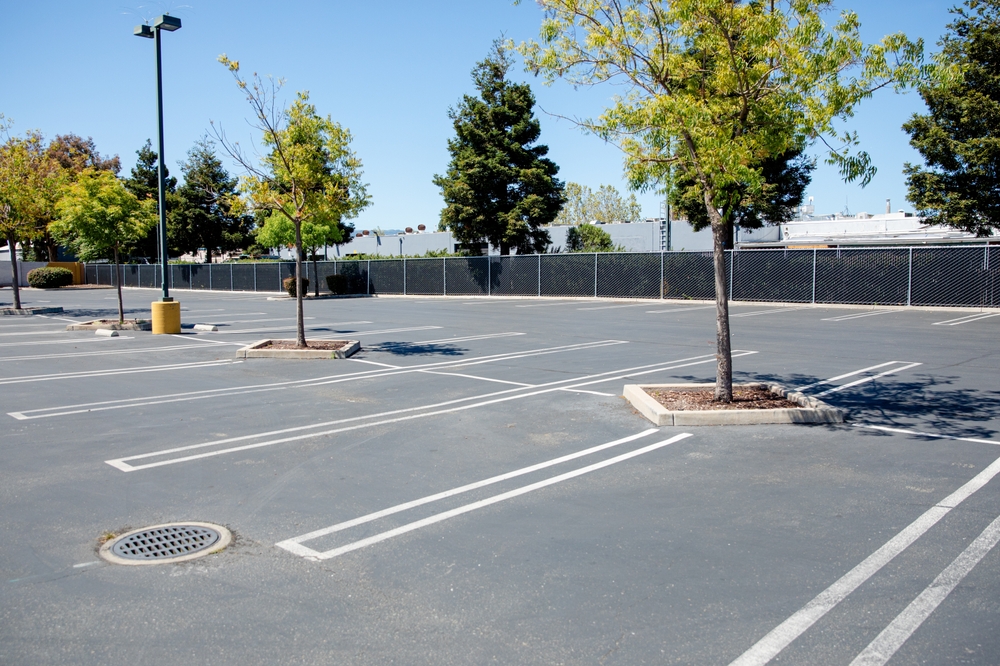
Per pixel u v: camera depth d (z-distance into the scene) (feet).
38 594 14.23
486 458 23.76
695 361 45.01
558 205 136.36
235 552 16.30
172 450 24.91
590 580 14.74
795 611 13.35
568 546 16.48
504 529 17.57
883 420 28.43
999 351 47.65
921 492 19.84
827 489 20.21
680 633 12.62
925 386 35.55
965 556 15.65
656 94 28.48
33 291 158.81
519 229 127.85
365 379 39.17
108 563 15.74
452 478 21.66
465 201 132.36
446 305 102.01
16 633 12.73
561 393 34.81
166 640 12.50
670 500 19.49
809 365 42.63
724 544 16.48
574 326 68.03
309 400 33.53
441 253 159.94
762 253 94.17
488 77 133.28
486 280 122.31
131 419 29.73
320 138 48.37
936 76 26.22
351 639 12.52
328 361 46.01
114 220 65.67
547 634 12.63
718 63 28.37
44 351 51.49
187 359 47.32
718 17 27.40
